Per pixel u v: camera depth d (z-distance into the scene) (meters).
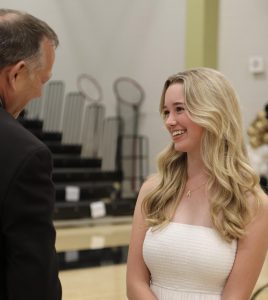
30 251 1.27
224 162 1.68
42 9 8.97
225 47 6.13
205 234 1.67
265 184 3.87
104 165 8.48
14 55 1.37
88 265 4.05
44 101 8.93
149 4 8.22
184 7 7.51
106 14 8.97
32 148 1.32
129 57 8.59
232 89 1.70
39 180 1.30
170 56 7.80
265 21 5.62
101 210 6.34
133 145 8.24
